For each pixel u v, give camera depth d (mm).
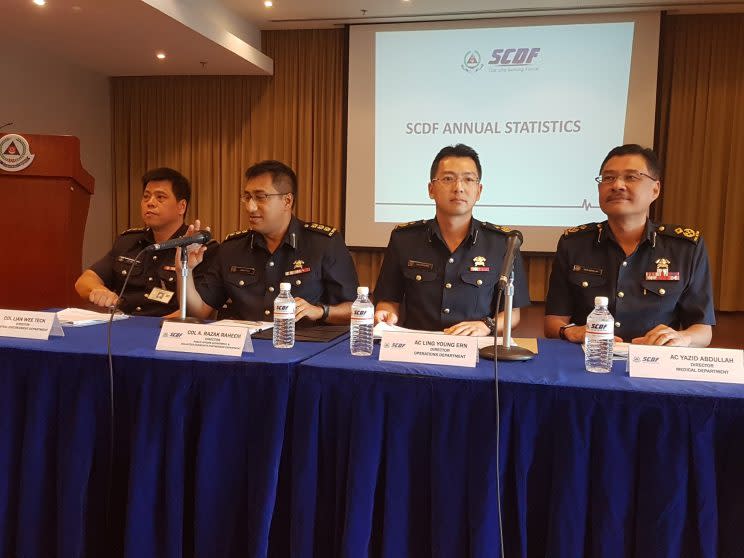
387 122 5434
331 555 1324
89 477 1397
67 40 4883
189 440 1361
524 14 5078
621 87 4984
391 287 2260
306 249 2281
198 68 5637
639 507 1168
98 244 6066
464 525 1231
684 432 1142
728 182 4945
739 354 1255
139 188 6172
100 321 1904
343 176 5578
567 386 1185
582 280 2025
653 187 1902
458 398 1227
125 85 6102
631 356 1286
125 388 1387
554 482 1193
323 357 1395
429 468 1260
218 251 2355
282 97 5773
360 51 5445
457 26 5250
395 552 1264
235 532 1343
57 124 5453
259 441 1306
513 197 5227
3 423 1434
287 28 5648
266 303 2229
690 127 5016
